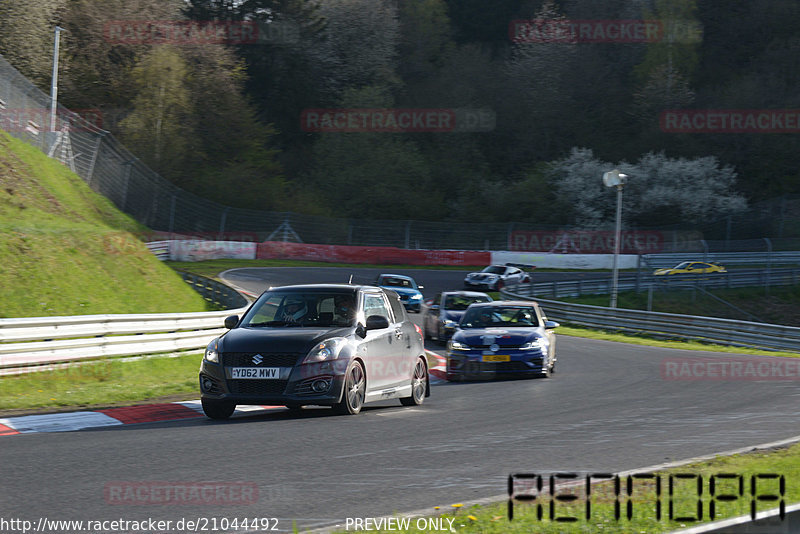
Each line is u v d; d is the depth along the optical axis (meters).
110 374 36.84
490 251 140.75
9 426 24.16
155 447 20.56
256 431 23.17
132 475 17.38
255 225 142.12
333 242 146.88
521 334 39.41
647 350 58.50
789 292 119.94
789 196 179.62
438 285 110.00
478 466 18.77
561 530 13.28
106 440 21.55
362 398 26.75
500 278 109.94
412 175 183.50
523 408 29.00
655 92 194.75
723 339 67.94
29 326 34.28
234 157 171.75
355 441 21.73
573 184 179.62
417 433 23.17
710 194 174.88
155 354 41.19
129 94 163.38
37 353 34.47
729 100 190.88
